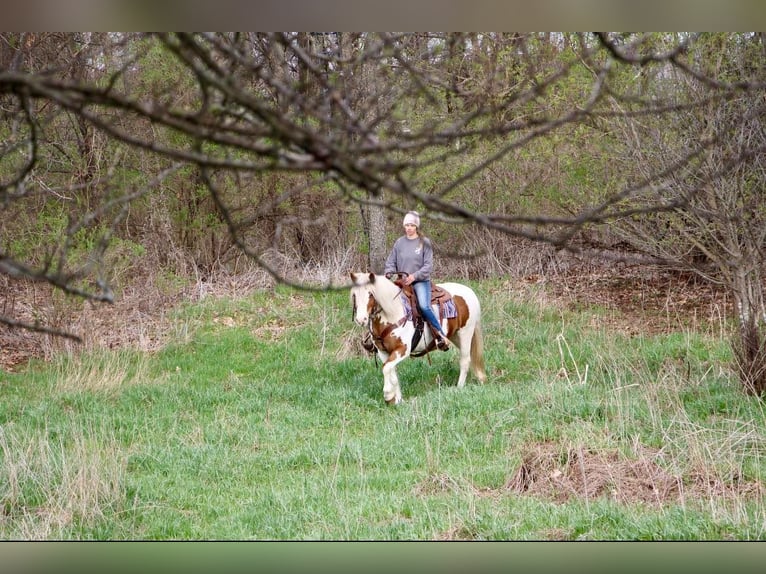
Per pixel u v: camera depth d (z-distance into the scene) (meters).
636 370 12.50
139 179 16.23
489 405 11.02
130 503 8.49
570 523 7.32
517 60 11.52
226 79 2.59
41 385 13.31
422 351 12.56
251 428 11.30
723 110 10.18
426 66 8.80
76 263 14.59
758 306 11.09
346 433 11.13
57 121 14.98
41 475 8.74
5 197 3.85
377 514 8.02
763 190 10.78
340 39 8.97
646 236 12.45
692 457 8.38
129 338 15.77
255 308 17.38
